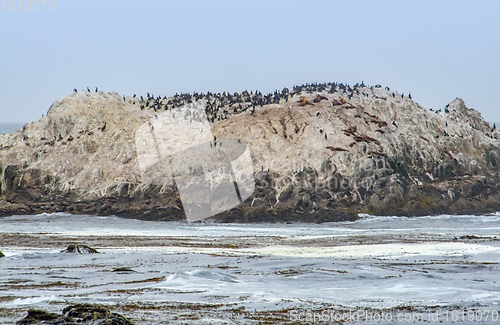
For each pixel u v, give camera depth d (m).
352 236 81.06
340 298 29.11
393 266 42.91
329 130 138.12
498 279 36.06
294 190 118.12
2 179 129.25
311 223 107.94
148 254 52.06
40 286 32.31
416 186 127.00
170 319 23.39
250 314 24.83
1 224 103.00
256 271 39.75
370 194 120.88
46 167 134.00
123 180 125.06
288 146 132.50
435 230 93.62
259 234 85.50
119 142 138.75
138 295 29.25
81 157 136.38
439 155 141.50
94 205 119.12
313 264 43.97
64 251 52.62
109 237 76.94
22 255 49.94
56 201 122.94
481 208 123.00
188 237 78.25
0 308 24.97
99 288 31.64
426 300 28.64
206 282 34.22
